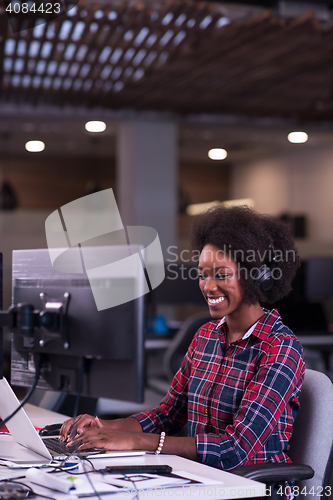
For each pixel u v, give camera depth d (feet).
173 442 5.13
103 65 17.49
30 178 27.61
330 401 5.41
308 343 14.99
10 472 4.58
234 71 17.81
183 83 19.02
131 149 23.06
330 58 16.66
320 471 5.24
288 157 27.12
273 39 15.23
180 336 12.21
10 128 23.89
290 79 18.72
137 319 4.78
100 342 4.87
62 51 16.15
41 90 19.67
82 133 24.90
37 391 8.76
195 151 27.53
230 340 5.68
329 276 18.04
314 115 23.16
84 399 8.22
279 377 5.13
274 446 5.19
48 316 4.89
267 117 23.95
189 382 5.87
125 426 5.79
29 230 24.21
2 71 17.67
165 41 15.98
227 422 5.34
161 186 23.00
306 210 26.71
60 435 5.69
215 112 22.90
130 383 4.83
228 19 14.98
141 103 21.43
